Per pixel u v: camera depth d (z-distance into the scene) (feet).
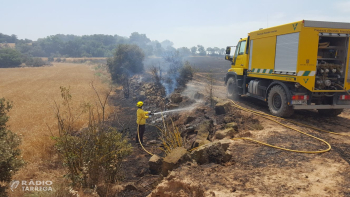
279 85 30.86
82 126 38.75
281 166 17.10
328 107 28.96
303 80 27.25
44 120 42.34
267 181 14.92
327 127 27.20
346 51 27.96
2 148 15.58
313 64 27.20
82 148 20.39
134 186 19.47
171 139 24.61
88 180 20.02
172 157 18.88
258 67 35.27
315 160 17.98
